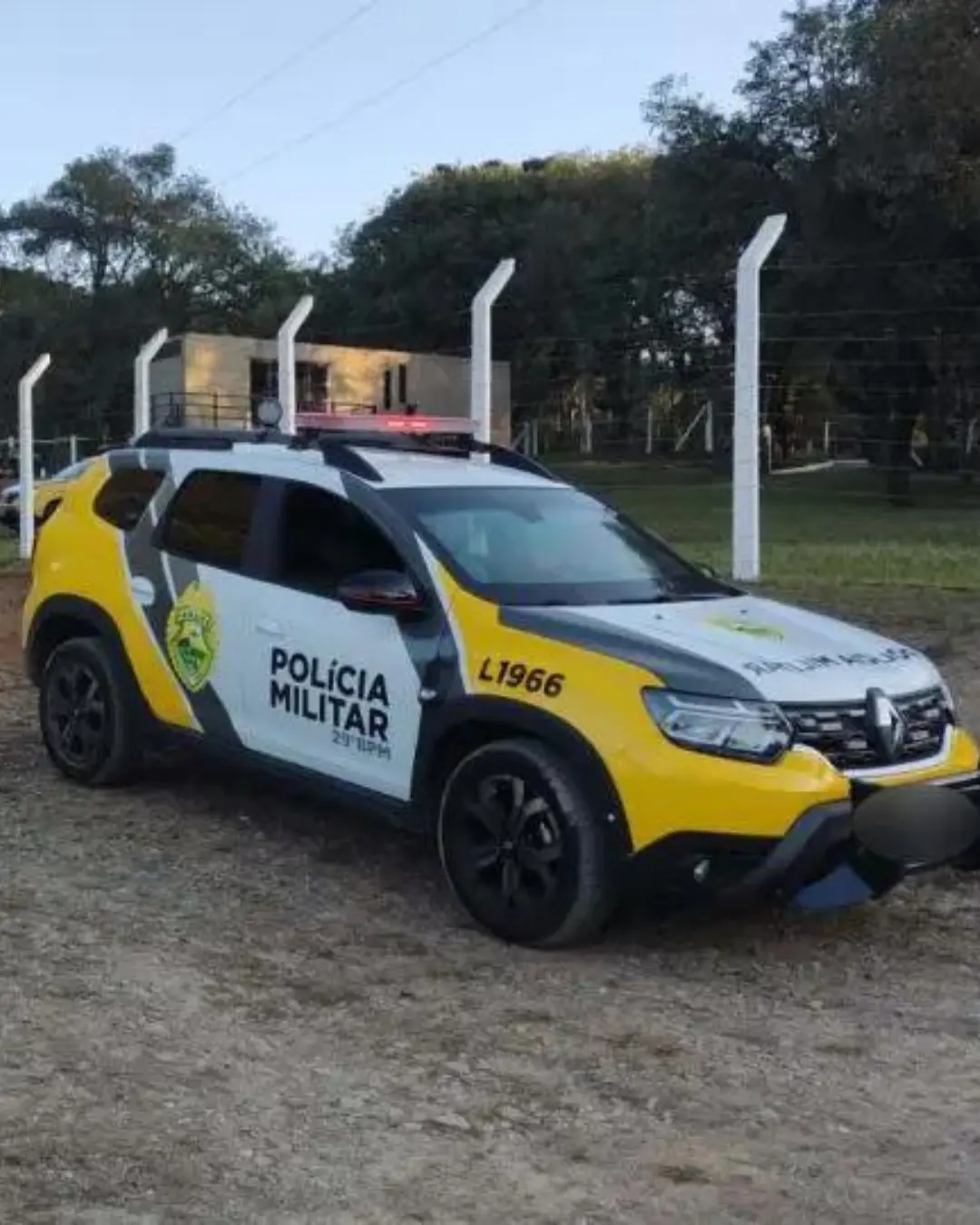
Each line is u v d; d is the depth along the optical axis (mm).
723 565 16609
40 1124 4062
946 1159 4027
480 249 63781
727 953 5605
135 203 70250
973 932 5883
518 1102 4309
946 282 37062
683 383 54906
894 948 5691
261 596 6621
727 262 42312
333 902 6078
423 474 6727
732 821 5168
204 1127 4086
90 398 65062
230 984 5180
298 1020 4883
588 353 56969
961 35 30500
